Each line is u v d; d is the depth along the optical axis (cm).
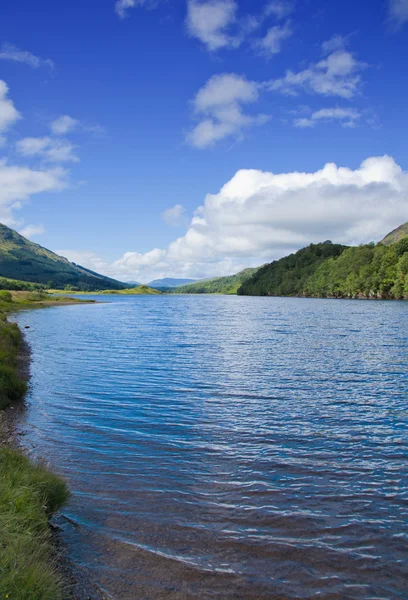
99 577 616
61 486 816
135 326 5400
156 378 2105
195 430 1314
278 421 1414
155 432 1291
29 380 2039
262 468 1027
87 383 1986
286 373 2248
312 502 858
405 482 959
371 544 714
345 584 615
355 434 1290
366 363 2562
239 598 583
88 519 778
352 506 845
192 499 863
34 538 615
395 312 8088
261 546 703
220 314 8212
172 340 3822
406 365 2500
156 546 698
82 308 10862
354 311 8562
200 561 661
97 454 1105
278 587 606
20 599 476
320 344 3497
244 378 2112
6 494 682
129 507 825
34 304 10606
